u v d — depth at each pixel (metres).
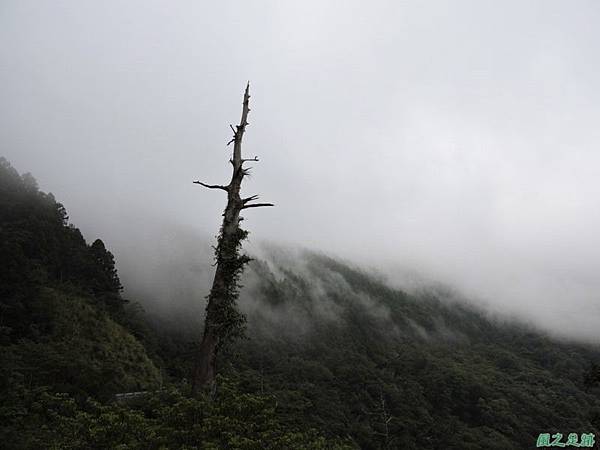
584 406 81.44
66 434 6.13
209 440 5.98
